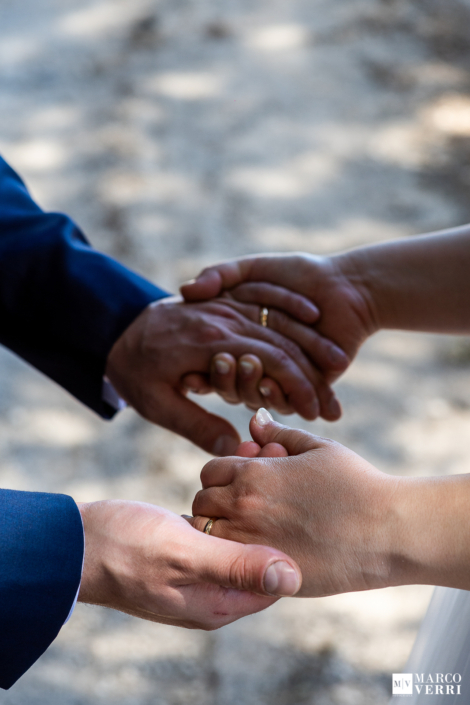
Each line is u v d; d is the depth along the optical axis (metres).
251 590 1.01
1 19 4.21
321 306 1.30
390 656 1.47
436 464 1.87
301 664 1.48
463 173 2.87
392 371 2.12
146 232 2.65
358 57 3.62
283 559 1.01
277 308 1.31
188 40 3.87
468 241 1.25
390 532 0.99
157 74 3.61
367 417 1.99
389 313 1.29
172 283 2.42
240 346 1.28
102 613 1.59
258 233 2.64
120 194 2.85
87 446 1.95
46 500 1.06
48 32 4.03
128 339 1.30
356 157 2.99
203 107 3.35
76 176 2.96
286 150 3.05
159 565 1.03
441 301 1.26
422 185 2.82
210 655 1.50
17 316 1.32
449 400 2.03
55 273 1.31
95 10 4.23
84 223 2.71
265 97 3.39
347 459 1.02
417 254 1.27
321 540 1.01
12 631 1.04
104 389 1.35
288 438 1.06
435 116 3.18
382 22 3.88
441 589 1.10
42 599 1.04
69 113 3.36
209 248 2.57
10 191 1.36
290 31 3.88
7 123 3.32
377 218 2.68
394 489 1.00
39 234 1.32
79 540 1.05
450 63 3.52
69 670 1.49
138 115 3.32
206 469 1.06
